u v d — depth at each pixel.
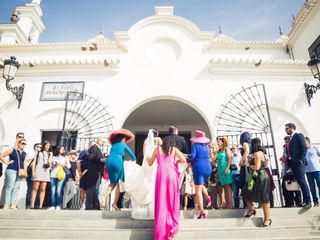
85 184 6.18
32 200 6.04
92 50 10.47
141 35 9.72
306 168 5.70
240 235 4.28
